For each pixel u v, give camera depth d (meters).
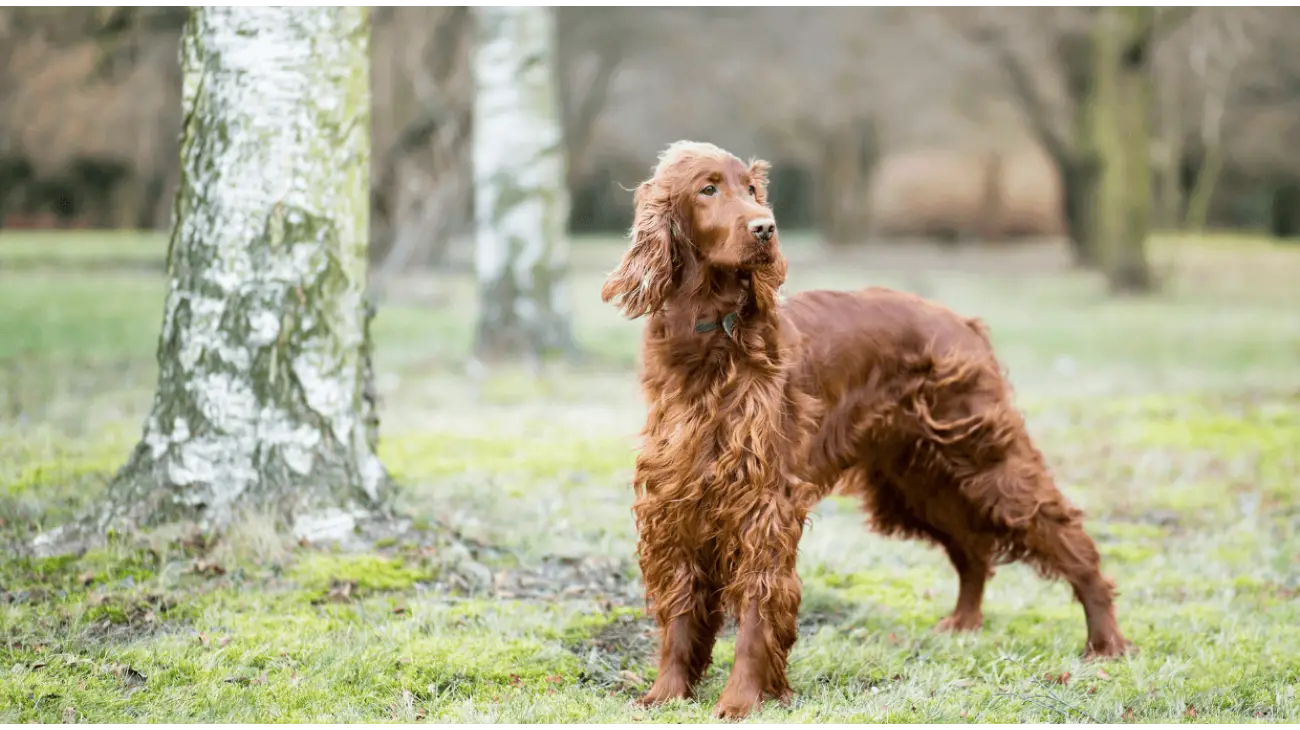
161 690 4.49
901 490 5.59
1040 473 5.34
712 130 37.88
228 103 5.88
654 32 30.14
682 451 4.46
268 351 5.91
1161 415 10.69
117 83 27.06
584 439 9.25
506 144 13.07
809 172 55.00
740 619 4.52
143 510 5.87
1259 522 7.53
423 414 10.19
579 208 49.81
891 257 36.53
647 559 4.65
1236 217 47.19
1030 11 27.17
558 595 5.84
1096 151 25.03
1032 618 5.91
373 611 5.35
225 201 5.89
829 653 5.20
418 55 22.98
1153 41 25.31
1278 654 5.16
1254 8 29.69
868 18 32.28
